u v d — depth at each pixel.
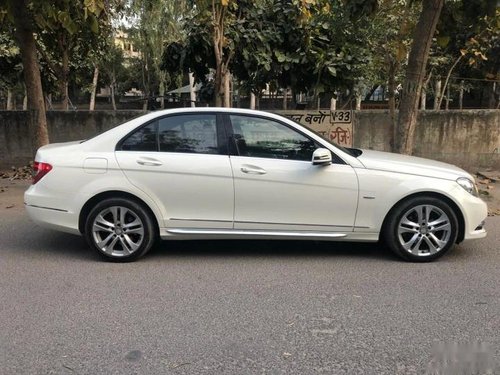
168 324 3.98
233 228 5.39
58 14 7.79
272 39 10.20
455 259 5.58
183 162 5.32
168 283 4.85
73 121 11.52
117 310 4.24
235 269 5.25
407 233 5.43
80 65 15.09
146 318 4.09
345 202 5.34
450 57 13.12
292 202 5.34
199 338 3.76
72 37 11.52
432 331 3.86
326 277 5.02
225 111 5.47
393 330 3.88
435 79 16.62
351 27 10.07
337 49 10.53
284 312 4.20
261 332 3.85
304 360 3.45
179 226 5.41
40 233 6.64
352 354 3.53
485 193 8.95
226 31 9.77
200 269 5.25
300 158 5.40
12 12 8.45
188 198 5.34
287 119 5.50
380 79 15.11
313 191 5.32
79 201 5.35
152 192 5.32
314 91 11.05
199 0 8.71
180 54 10.88
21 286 4.78
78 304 4.36
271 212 5.36
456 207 5.40
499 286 4.79
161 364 3.41
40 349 3.60
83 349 3.60
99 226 5.39
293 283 4.85
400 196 5.32
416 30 7.52
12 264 5.42
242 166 5.31
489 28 9.65
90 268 5.29
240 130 5.43
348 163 5.38
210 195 5.32
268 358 3.48
